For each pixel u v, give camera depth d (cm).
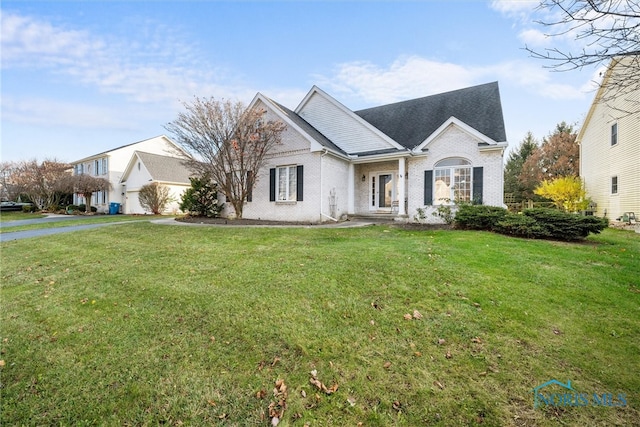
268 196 1418
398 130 1527
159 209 2530
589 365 279
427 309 386
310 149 1285
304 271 528
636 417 222
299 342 321
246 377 273
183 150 1373
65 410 244
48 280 568
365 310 387
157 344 331
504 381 260
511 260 587
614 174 1445
